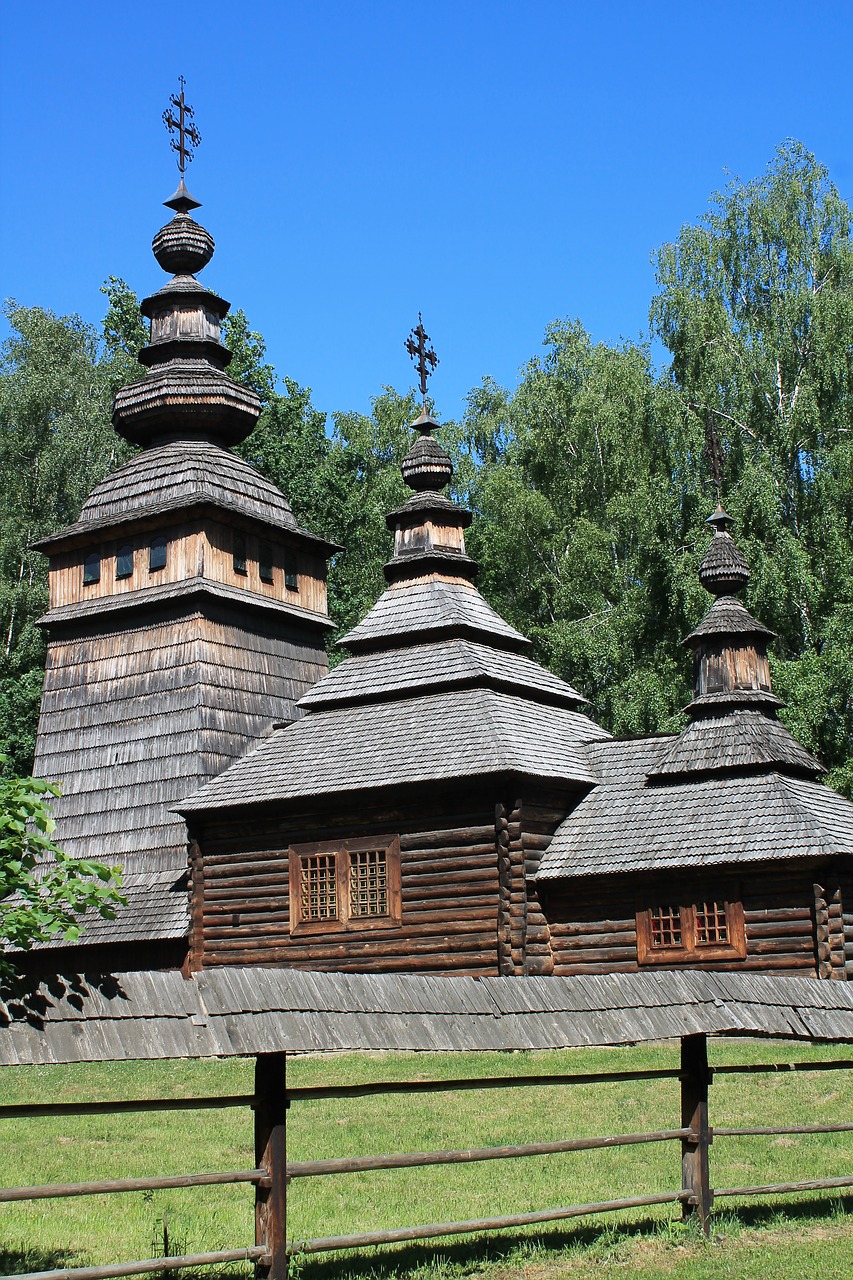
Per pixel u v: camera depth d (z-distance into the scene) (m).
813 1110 18.94
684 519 42.84
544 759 28.88
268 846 30.56
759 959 25.69
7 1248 12.48
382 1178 15.82
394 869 28.94
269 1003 10.09
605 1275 11.18
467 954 27.83
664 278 46.56
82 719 35.50
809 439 42.66
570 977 12.22
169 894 32.22
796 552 39.81
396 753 29.44
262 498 37.22
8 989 9.41
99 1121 19.91
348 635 32.78
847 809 28.33
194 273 39.66
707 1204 12.64
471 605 33.06
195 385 37.56
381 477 54.88
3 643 55.69
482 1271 11.42
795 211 46.09
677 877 26.67
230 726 34.22
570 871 27.48
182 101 40.34
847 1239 12.26
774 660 38.44
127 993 9.63
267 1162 10.22
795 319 43.72
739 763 27.69
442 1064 23.50
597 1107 19.75
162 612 34.88
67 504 58.69
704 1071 12.89
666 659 41.84
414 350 35.56
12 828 10.84
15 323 63.19
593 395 50.91
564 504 52.97
